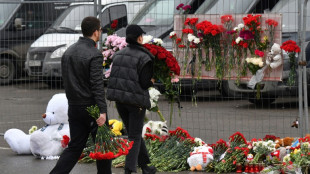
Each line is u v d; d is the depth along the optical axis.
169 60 10.60
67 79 8.57
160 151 10.80
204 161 10.21
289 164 9.52
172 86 11.45
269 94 14.60
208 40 11.60
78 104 8.52
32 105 19.19
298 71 10.99
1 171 10.48
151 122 11.52
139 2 15.44
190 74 11.89
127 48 9.28
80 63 8.48
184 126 14.85
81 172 10.22
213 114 16.03
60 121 11.55
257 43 11.20
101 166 8.66
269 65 11.17
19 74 23.52
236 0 15.62
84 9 19.39
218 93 14.22
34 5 23.45
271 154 10.23
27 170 10.53
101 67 8.54
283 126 14.00
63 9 20.62
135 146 9.13
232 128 14.44
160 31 15.67
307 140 10.11
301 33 10.94
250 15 11.26
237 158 10.13
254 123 14.95
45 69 17.73
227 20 11.47
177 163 10.45
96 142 8.34
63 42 18.16
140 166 9.57
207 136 13.58
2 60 23.48
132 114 9.17
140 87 9.09
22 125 15.73
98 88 8.41
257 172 9.99
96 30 8.70
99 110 8.35
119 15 13.92
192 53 11.83
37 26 23.66
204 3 15.87
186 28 11.80
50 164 10.98
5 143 13.24
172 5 16.02
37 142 11.36
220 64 11.59
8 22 23.94
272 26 11.11
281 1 15.11
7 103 19.73
